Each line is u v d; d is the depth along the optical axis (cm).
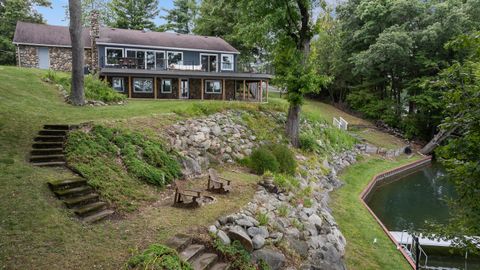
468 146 514
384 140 3100
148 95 2809
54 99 1609
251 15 1794
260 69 3212
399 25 3381
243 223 788
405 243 1229
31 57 2862
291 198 1073
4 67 2148
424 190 2111
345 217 1309
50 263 534
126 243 627
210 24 3947
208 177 1109
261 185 1107
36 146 955
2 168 805
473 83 548
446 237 643
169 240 655
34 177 798
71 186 802
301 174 1504
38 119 1156
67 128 1070
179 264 568
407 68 3397
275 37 1845
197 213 806
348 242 1094
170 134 1289
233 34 3647
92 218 709
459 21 2973
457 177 562
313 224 966
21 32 2892
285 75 1803
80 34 1580
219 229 743
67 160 909
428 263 1177
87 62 3000
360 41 3753
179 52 2991
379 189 2081
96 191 825
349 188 1762
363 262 973
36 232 614
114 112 1455
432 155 3122
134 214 780
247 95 3356
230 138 1554
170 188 1009
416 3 3238
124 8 4531
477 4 3039
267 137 1753
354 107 3916
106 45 2725
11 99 1374
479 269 1162
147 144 1123
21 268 513
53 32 3050
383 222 1529
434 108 3166
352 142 2686
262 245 755
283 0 1697
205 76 2784
